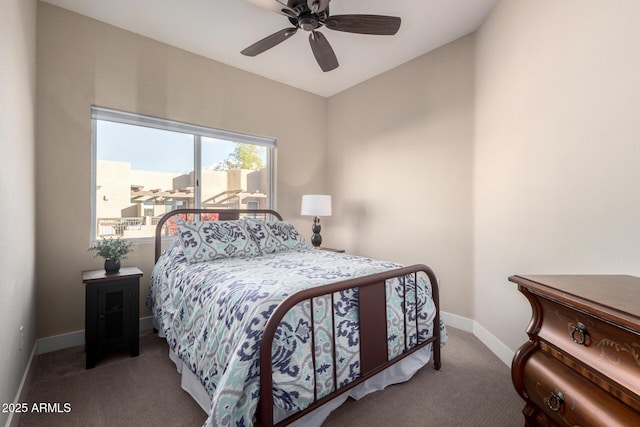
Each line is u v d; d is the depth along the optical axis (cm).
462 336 244
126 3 213
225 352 123
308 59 293
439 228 274
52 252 215
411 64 295
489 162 223
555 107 151
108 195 245
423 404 155
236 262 208
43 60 211
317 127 385
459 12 224
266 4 172
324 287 127
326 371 130
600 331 77
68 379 177
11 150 131
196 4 214
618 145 114
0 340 112
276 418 119
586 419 77
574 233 138
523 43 179
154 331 248
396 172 310
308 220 377
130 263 251
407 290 179
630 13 109
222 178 312
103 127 243
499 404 155
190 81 279
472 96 250
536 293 96
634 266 108
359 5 214
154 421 142
